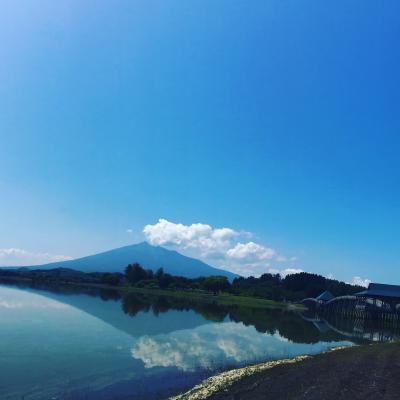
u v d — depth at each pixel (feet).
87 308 238.27
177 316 230.89
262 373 86.48
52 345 119.14
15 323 156.66
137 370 94.73
